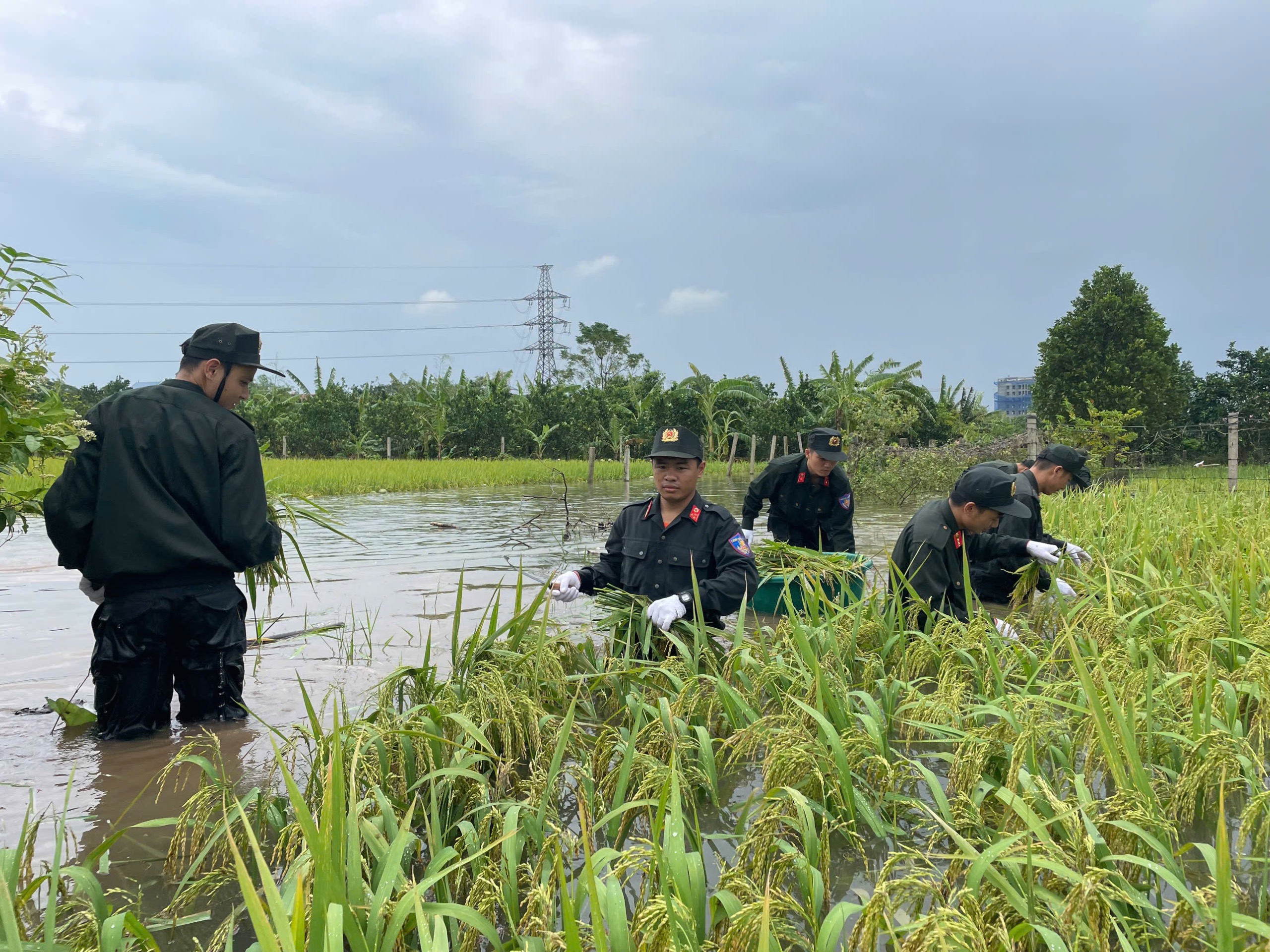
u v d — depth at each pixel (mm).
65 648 4984
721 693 3141
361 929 1710
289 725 3650
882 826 2521
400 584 7215
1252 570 4523
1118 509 7965
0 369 3189
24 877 2184
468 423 40156
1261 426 20438
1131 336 26906
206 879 2186
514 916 2002
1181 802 2578
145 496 3545
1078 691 3170
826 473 6750
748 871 2143
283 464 24828
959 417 38094
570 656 3893
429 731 2812
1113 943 1967
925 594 4754
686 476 4301
